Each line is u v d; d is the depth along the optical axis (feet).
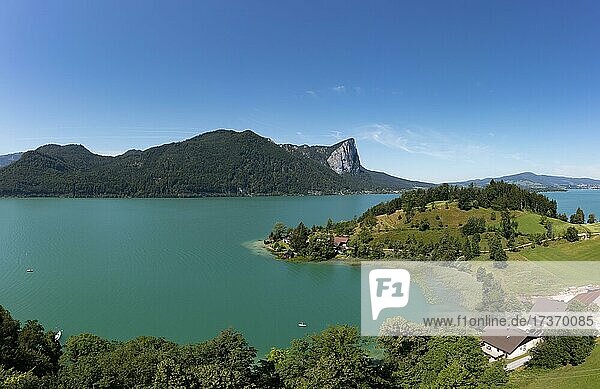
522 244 539.70
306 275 489.26
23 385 123.65
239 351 153.79
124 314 331.98
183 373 127.44
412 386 153.07
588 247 476.13
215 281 442.50
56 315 326.03
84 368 144.56
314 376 135.03
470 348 156.76
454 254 498.69
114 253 561.43
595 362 196.34
